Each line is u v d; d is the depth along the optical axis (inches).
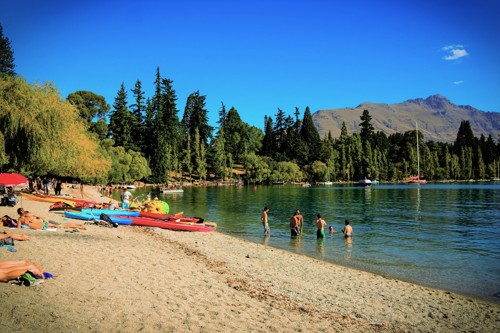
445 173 6309.1
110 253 558.6
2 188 1385.3
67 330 262.4
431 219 1384.1
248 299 416.5
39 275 362.9
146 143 4596.5
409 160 6304.1
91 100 4685.0
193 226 997.8
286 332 327.9
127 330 280.5
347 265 689.0
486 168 6830.7
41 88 1412.4
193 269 532.7
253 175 5251.0
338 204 2085.4
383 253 791.7
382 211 1689.2
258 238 968.9
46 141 1221.1
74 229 760.3
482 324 405.7
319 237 955.3
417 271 648.4
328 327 357.4
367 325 378.9
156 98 4761.3
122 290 377.4
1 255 458.6
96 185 3558.1
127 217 983.6
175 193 3277.6
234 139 6432.1
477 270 655.1
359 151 6264.8
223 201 2329.0
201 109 5344.5
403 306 456.4
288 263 668.7
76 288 360.8
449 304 471.5
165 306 349.4
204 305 370.6
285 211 1697.8
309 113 6697.8
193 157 5123.0
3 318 261.4
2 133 1119.6
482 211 1668.3
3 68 3132.4
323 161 6171.3
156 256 589.6
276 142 6505.9
